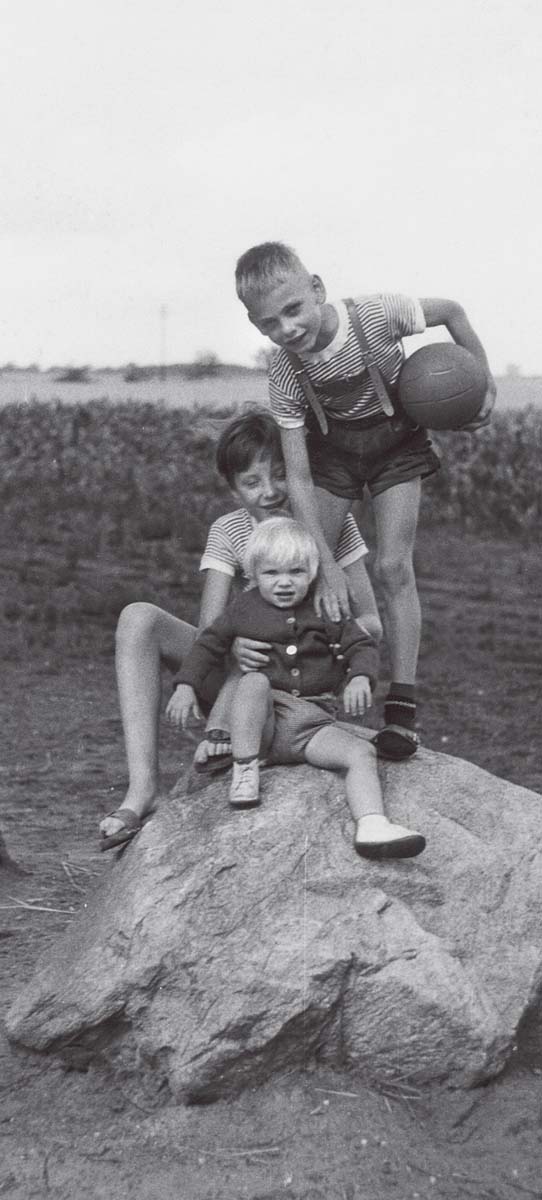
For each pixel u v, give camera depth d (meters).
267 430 4.55
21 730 9.80
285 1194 3.58
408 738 4.48
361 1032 3.99
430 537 20.31
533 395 45.47
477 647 13.09
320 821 4.25
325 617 4.27
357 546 4.74
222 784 4.50
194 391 40.66
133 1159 3.76
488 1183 3.62
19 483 23.28
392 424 4.61
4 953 5.30
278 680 4.31
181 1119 3.90
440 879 4.25
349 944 4.00
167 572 16.52
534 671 12.13
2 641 12.82
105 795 8.00
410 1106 3.95
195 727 10.05
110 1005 4.05
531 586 16.55
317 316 4.31
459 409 4.55
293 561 4.18
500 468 24.19
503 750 9.38
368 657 4.18
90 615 14.19
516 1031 4.07
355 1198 3.56
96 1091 4.08
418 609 4.62
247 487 4.62
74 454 25.61
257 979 3.95
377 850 4.10
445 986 3.98
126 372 42.91
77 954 4.22
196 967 4.02
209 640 4.33
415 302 4.57
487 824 4.45
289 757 4.41
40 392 39.91
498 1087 4.06
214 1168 3.70
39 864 6.48
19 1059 4.24
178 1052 3.95
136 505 21.48
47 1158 3.78
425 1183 3.62
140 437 27.17
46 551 17.75
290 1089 3.97
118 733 9.81
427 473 4.69
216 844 4.21
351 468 4.64
